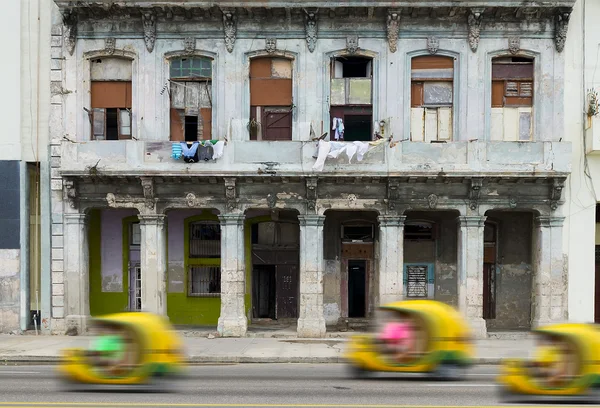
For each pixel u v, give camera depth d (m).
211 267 23.89
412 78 21.45
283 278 24.25
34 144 21.84
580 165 21.22
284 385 12.66
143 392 11.66
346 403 10.61
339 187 21.09
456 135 21.22
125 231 23.67
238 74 21.36
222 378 13.71
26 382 13.05
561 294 21.00
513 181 20.73
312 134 21.14
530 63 21.44
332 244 23.67
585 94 21.22
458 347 12.20
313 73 21.33
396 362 12.30
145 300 21.20
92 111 21.84
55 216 21.70
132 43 21.52
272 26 21.36
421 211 23.39
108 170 20.83
